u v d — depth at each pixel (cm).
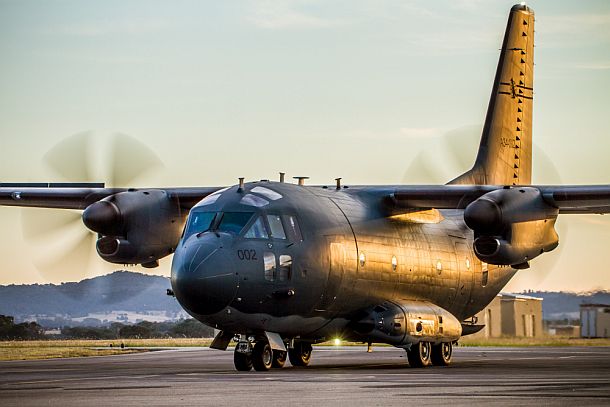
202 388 3938
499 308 12438
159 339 14050
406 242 5966
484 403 3309
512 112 7106
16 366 5906
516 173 7144
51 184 6412
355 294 5512
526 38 7206
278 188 5353
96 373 5053
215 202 5122
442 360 5944
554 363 6191
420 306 5875
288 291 5044
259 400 3447
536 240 5691
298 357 5809
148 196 5844
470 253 6550
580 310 12738
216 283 4788
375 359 6969
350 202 5753
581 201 5678
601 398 3469
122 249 5750
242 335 5169
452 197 5806
